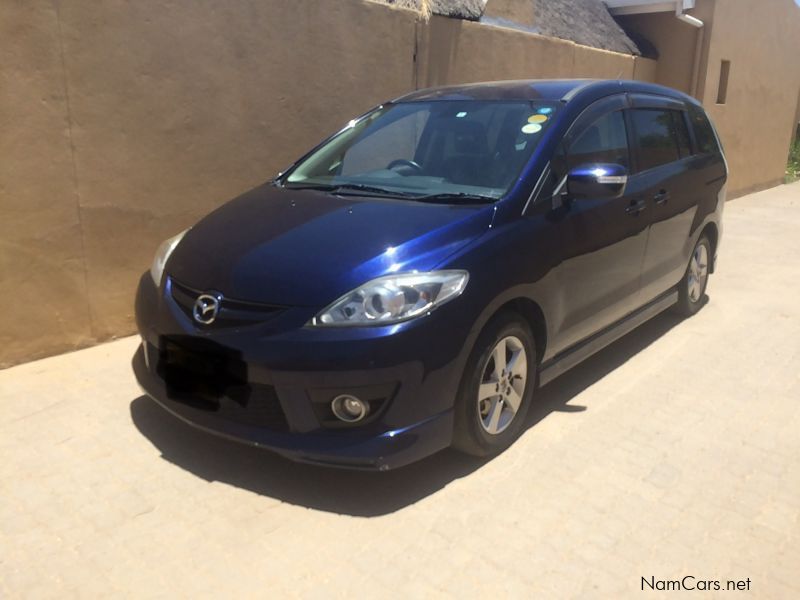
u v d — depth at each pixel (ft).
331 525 10.00
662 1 35.04
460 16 23.58
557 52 28.60
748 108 41.37
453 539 9.73
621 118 14.92
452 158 13.32
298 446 9.91
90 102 14.98
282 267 10.46
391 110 15.35
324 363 9.70
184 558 9.32
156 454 11.75
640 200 14.75
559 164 12.73
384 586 8.82
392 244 10.53
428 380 10.02
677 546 9.68
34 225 14.66
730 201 40.83
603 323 14.23
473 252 10.73
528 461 11.68
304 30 18.75
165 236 16.87
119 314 16.49
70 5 14.34
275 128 18.60
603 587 8.88
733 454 12.09
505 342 11.38
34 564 9.19
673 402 14.02
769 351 16.83
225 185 17.80
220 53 17.02
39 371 14.80
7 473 11.19
